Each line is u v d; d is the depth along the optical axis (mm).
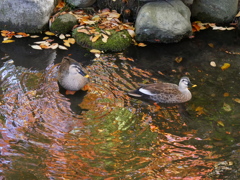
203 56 7305
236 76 6672
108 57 7184
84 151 4887
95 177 4484
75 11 8352
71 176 4480
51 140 5043
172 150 4980
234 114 5734
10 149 4844
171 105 5977
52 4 7988
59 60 7027
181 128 5426
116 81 6457
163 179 4496
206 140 5191
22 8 7652
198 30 8203
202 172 4625
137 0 8117
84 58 7105
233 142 5156
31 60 6965
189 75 6703
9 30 7918
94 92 6168
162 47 7629
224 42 7797
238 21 8242
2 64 6766
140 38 7770
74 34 7715
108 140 5109
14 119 5402
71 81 6082
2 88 6078
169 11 7629
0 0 7617
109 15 8227
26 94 5988
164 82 6488
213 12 8367
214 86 6402
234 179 4520
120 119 5555
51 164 4648
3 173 4473
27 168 4566
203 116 5703
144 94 6055
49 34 7840
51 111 5637
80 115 5594
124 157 4824
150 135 5250
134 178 4492
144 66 6949
